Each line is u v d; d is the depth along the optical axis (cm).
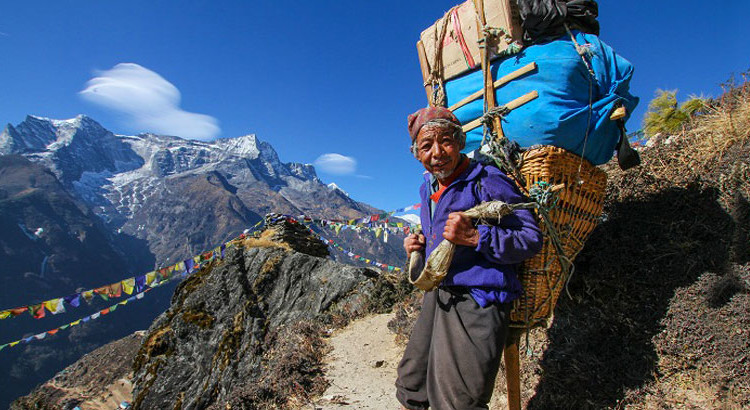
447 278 184
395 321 527
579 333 280
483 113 251
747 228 255
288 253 844
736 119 314
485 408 176
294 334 589
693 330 234
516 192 189
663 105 494
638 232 301
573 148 225
